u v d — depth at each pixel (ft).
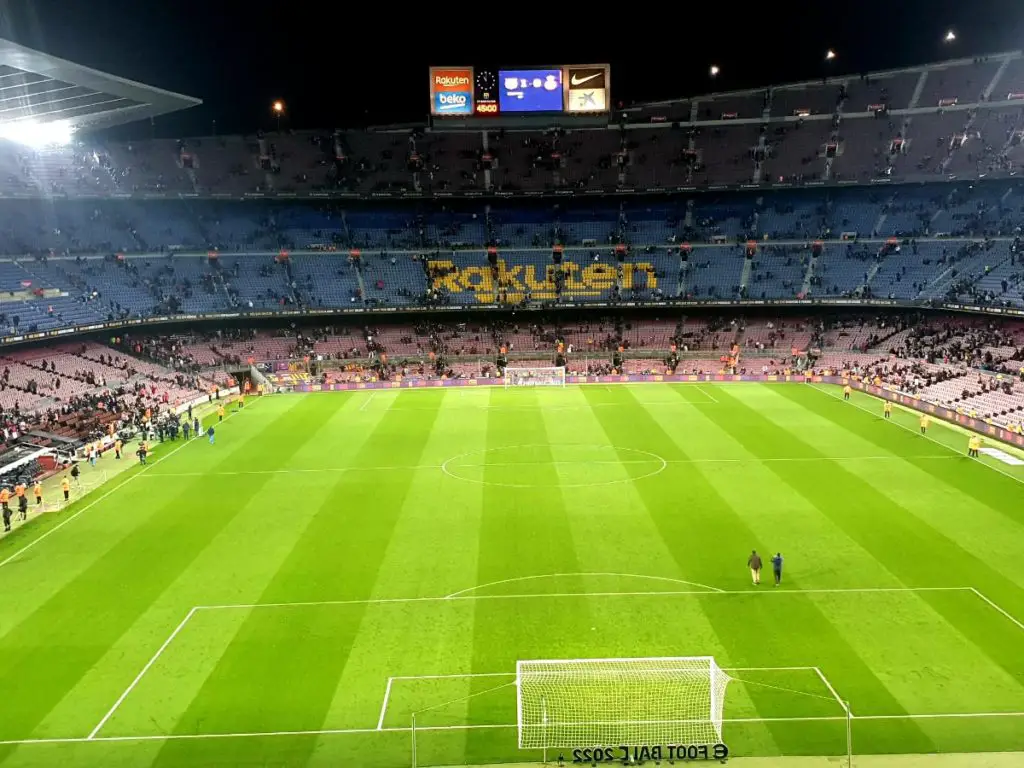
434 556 103.40
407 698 71.51
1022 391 173.99
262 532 113.39
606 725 66.23
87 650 80.89
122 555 106.01
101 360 222.07
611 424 179.52
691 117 302.86
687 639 80.64
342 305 259.60
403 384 236.43
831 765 61.31
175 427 173.99
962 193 268.41
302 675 75.61
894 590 90.63
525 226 292.20
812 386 224.33
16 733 67.41
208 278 260.83
